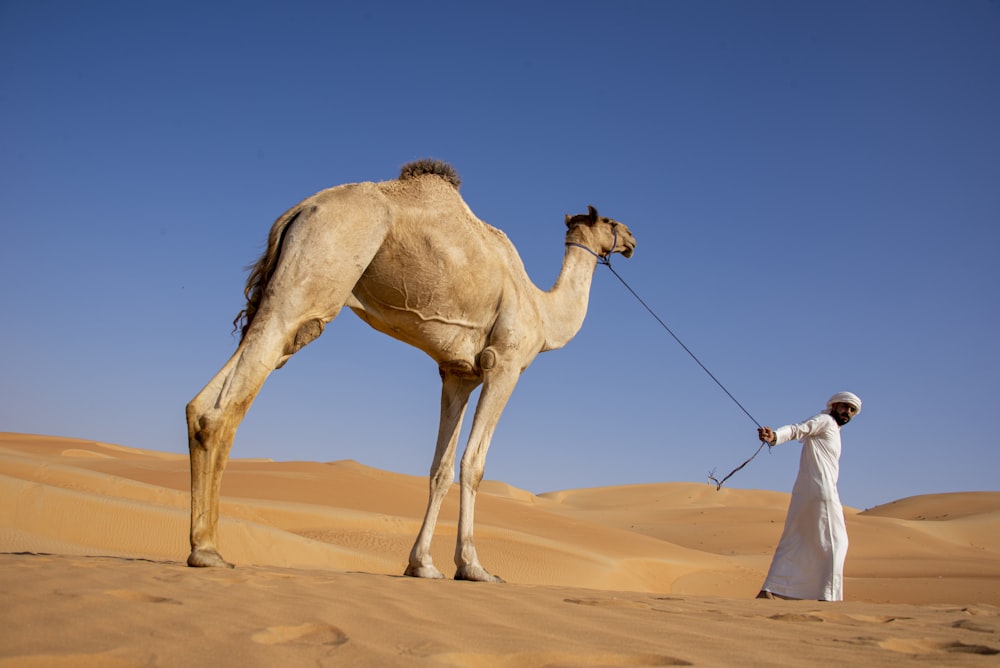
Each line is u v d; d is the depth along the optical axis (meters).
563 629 4.94
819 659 4.50
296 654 3.79
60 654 3.46
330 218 8.02
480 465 9.35
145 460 45.28
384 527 28.17
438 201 8.85
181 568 6.60
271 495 34.91
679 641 4.80
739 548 54.38
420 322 9.02
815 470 11.21
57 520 18.55
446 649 4.05
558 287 10.95
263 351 7.50
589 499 102.75
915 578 33.41
